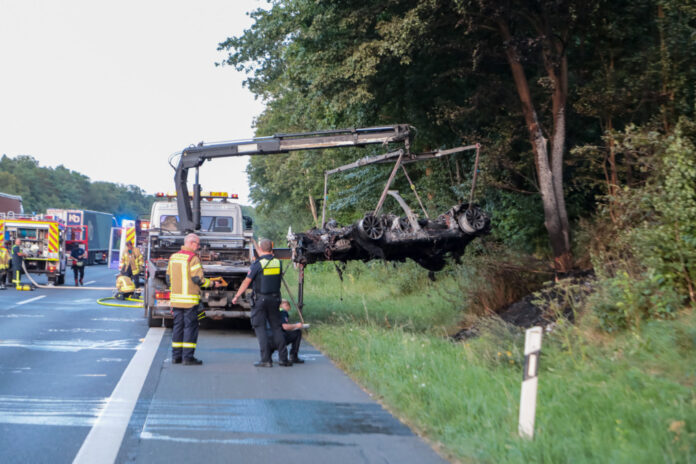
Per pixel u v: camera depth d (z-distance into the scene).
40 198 187.12
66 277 36.41
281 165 47.41
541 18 15.27
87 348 11.42
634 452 4.97
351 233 12.20
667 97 14.18
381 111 20.84
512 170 18.19
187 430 6.33
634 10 15.20
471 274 15.22
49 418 6.68
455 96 19.77
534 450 5.25
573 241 15.55
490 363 8.77
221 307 14.44
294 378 9.05
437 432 6.18
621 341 8.61
